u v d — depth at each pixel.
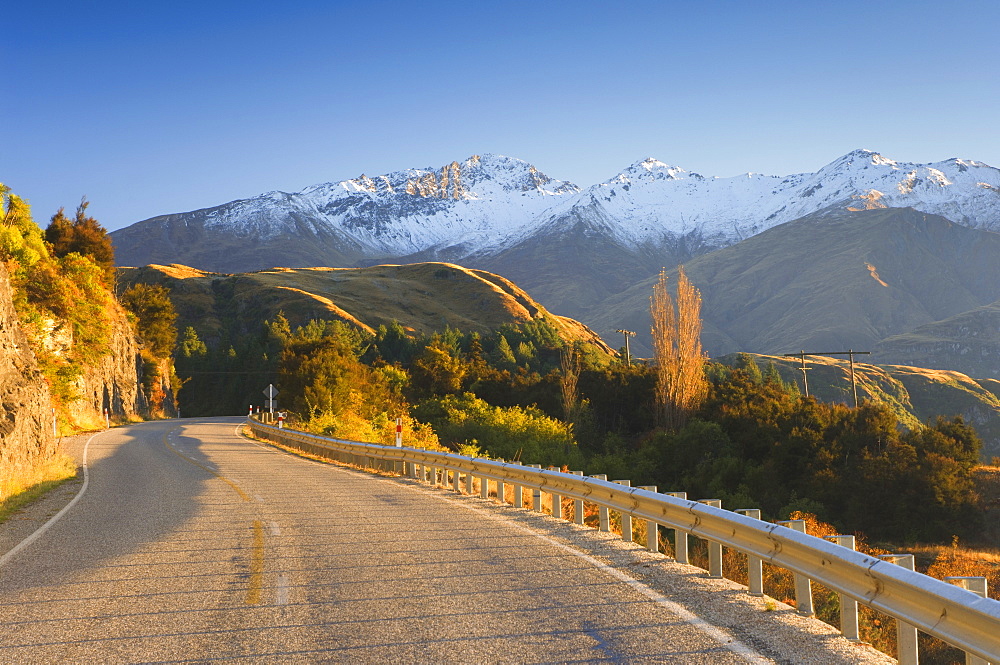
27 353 24.41
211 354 146.62
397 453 21.36
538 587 7.77
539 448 61.22
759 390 69.00
